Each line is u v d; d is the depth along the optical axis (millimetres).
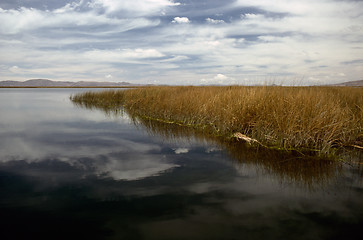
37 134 7164
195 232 2361
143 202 2965
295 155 4922
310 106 5926
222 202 2982
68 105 17438
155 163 4488
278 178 3779
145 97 13344
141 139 6477
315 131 5320
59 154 5066
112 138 6605
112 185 3471
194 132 7289
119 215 2658
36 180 3650
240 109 6867
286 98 6547
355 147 5340
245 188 3400
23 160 4656
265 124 6098
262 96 6836
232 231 2385
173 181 3633
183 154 5059
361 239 2258
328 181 3654
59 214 2676
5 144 5957
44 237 2264
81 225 2467
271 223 2527
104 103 17938
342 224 2512
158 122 9172
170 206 2865
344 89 11578
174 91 13219
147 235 2311
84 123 9234
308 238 2275
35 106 16672
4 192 3229
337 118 5660
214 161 4594
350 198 3104
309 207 2871
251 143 5840
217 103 8266
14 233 2322
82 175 3871
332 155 4863
